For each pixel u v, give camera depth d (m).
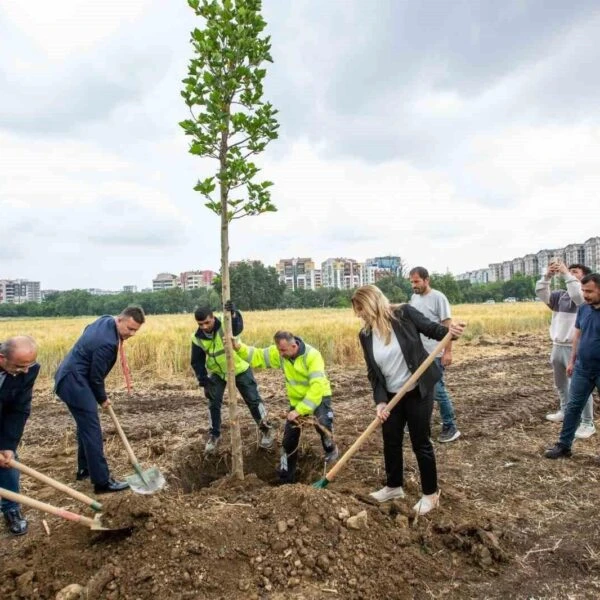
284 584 3.35
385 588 3.40
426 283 6.22
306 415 5.41
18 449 6.71
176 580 3.29
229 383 5.07
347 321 18.30
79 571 3.52
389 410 4.21
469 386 9.91
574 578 3.59
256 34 4.51
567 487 4.99
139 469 4.93
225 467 6.14
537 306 38.06
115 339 4.98
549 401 8.22
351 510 4.00
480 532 3.91
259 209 4.75
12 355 3.99
